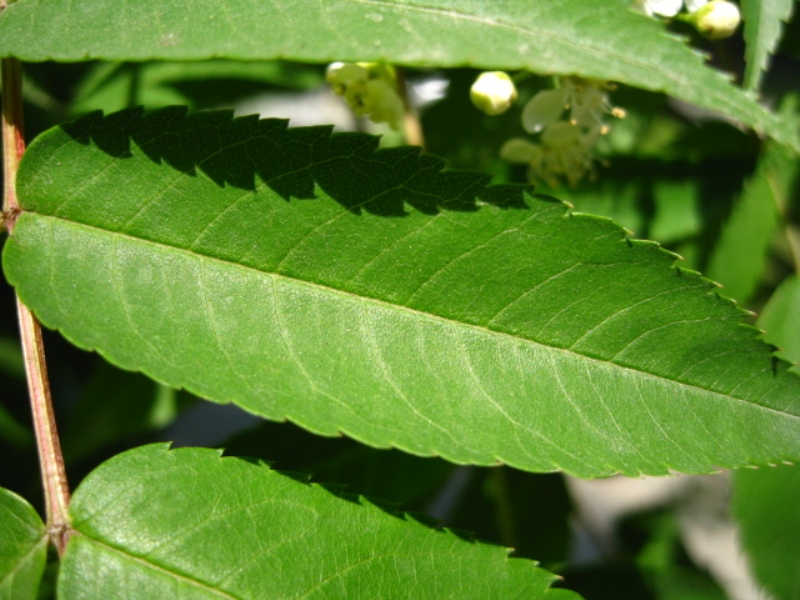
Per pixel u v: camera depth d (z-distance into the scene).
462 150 0.12
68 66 0.13
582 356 0.07
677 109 0.12
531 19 0.06
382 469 0.10
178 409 0.11
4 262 0.07
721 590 0.10
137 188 0.07
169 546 0.06
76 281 0.07
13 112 0.07
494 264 0.07
